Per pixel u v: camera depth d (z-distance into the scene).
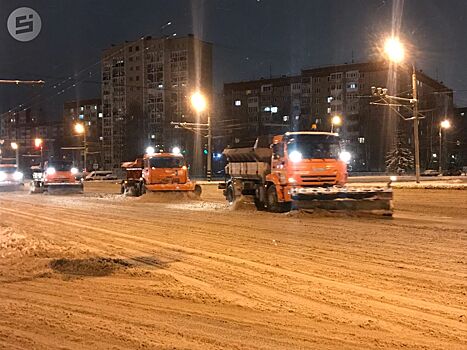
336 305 8.47
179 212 24.19
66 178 42.62
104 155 115.38
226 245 14.35
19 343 6.93
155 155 33.19
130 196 36.91
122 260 12.62
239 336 7.07
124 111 111.00
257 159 24.05
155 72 106.56
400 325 7.44
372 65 102.06
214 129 92.69
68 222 21.02
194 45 103.31
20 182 53.19
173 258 12.77
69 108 140.88
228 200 27.11
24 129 148.88
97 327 7.55
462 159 121.94
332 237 15.16
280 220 19.64
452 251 12.70
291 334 7.14
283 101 110.50
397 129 94.44
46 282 10.60
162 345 6.75
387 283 9.77
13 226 19.95
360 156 102.88
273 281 10.15
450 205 25.56
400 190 35.16
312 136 22.23
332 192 20.25
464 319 7.65
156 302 8.94
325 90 107.00
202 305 8.70
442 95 112.81
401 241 14.26
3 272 11.59
